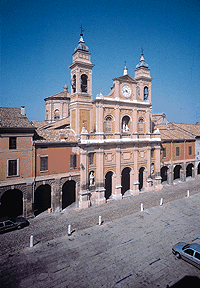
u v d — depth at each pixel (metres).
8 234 25.66
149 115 42.66
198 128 58.03
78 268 19.34
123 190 43.50
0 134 27.17
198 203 36.50
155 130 44.19
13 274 18.53
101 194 36.25
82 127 35.91
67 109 56.00
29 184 29.59
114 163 37.94
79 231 26.41
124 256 21.12
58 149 32.44
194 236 25.02
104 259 20.66
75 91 38.38
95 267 19.48
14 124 28.28
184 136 51.66
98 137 35.94
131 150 40.06
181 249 20.64
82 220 29.64
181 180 51.09
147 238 24.59
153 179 44.34
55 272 18.80
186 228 27.09
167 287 17.06
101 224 28.30
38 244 23.38
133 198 39.06
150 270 19.06
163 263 20.02
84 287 17.11
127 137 39.75
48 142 31.12
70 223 28.69
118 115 38.03
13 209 33.41
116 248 22.53
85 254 21.48
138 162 41.03
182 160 50.38
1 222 26.06
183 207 34.59
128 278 18.08
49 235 25.39
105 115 36.88
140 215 31.25
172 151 48.41
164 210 33.19
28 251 22.03
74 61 37.03
